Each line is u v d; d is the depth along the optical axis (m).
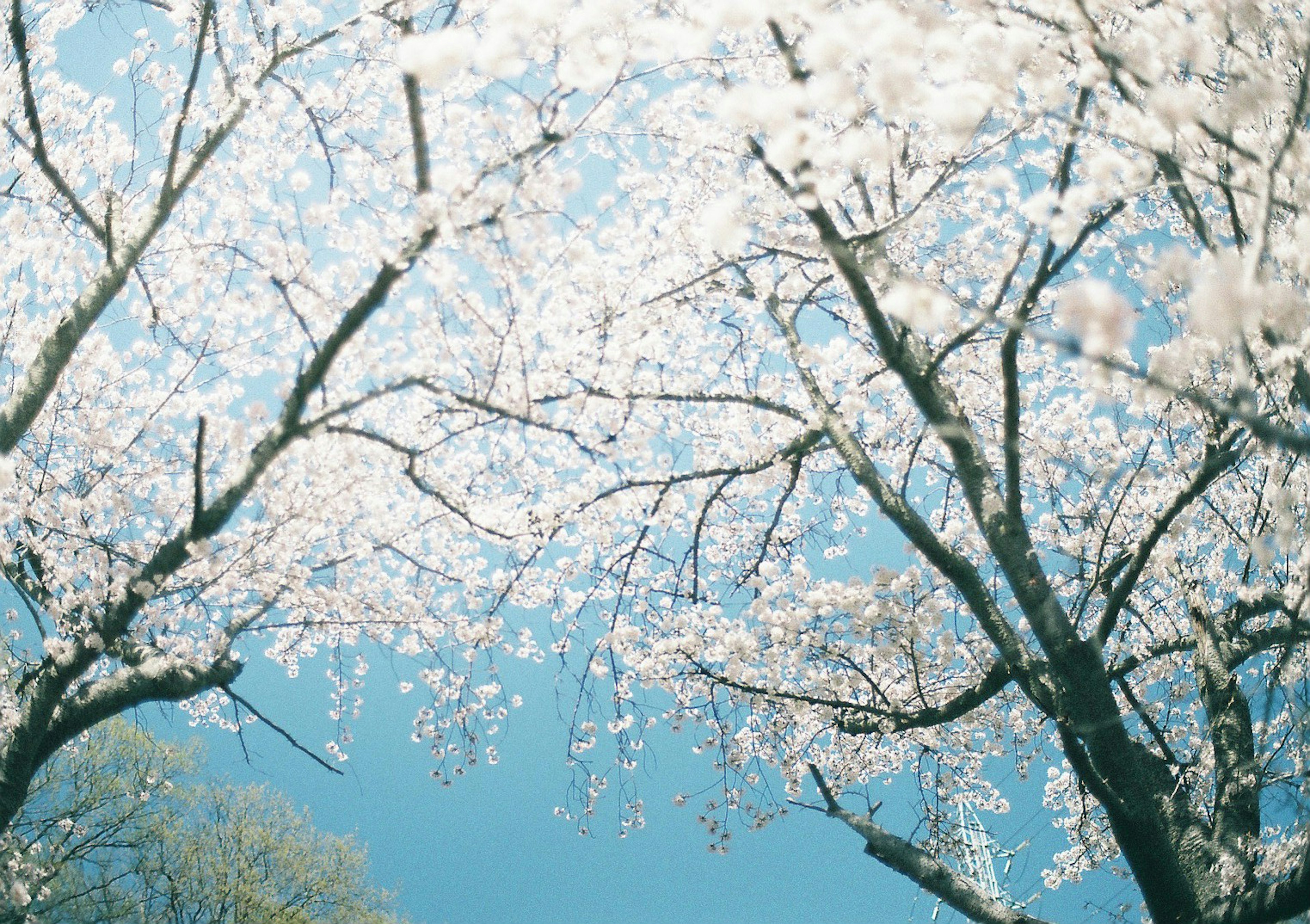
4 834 5.81
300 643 8.07
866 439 7.09
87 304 5.72
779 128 2.16
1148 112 2.65
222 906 16.95
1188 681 7.29
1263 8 2.67
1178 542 6.34
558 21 3.55
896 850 6.22
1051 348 6.91
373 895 18.72
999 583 7.06
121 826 15.30
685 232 6.21
